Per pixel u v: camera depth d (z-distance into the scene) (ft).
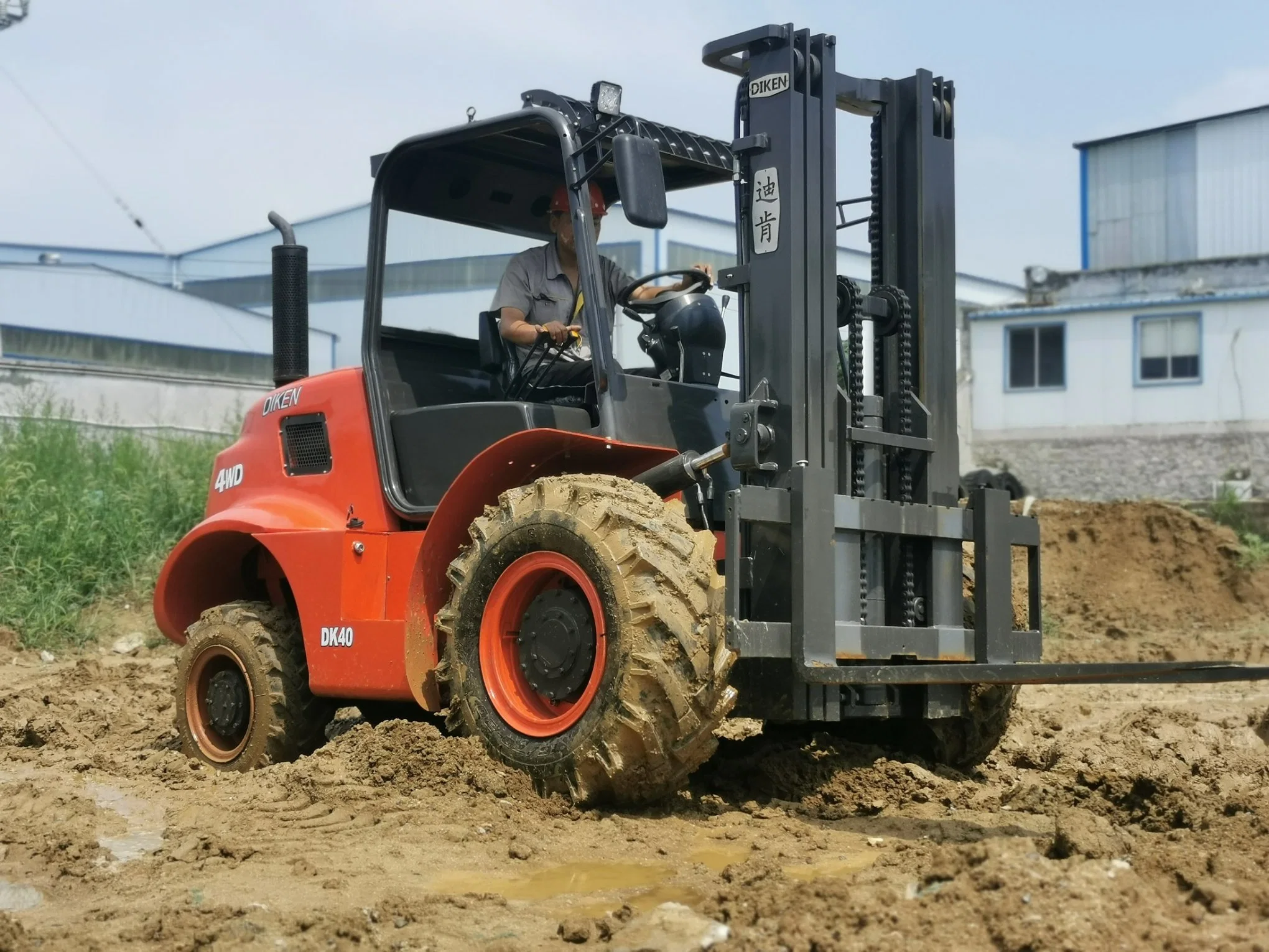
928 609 16.84
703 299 18.45
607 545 14.92
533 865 13.43
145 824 15.71
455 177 19.48
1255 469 82.38
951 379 17.62
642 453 16.69
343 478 19.39
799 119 16.12
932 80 17.79
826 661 15.07
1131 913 10.35
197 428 65.21
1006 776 18.49
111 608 38.04
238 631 20.03
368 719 20.54
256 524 19.71
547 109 17.24
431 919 11.62
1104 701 28.73
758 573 15.44
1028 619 17.58
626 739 14.66
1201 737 21.33
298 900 12.28
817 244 16.16
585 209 16.98
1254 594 48.42
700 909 11.59
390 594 18.56
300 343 21.95
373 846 14.03
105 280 105.19
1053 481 88.12
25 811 16.15
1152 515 51.88
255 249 125.70
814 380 15.94
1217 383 83.51
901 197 17.71
